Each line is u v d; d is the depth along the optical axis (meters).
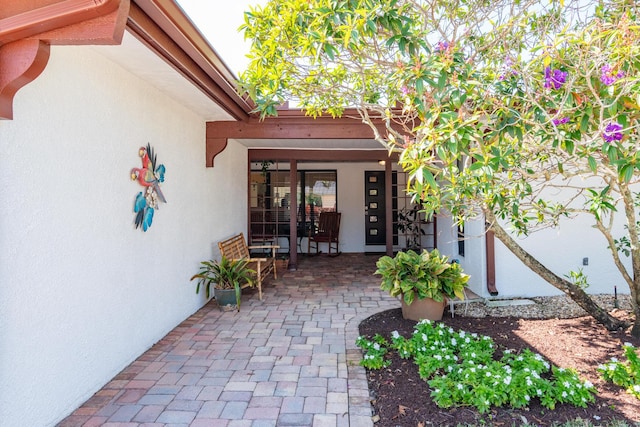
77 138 2.60
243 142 6.89
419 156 2.32
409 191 2.73
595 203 2.85
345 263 8.29
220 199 5.91
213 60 3.36
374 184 9.67
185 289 4.52
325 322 4.34
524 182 3.13
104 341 2.90
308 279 6.71
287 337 3.87
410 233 9.57
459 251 6.29
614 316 4.16
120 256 3.14
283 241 9.54
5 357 2.02
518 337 3.60
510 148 2.64
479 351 2.99
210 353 3.48
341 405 2.56
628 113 2.25
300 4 2.84
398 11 2.58
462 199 3.49
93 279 2.77
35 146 2.22
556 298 5.07
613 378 2.62
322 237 9.12
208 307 5.03
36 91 2.23
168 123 4.05
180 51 2.96
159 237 3.86
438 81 2.36
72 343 2.54
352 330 4.04
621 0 2.70
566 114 2.34
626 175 2.06
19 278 2.11
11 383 2.05
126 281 3.23
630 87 2.04
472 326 3.94
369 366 3.02
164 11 2.36
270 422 2.38
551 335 3.63
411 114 4.43
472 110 2.75
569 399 2.36
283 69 3.37
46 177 2.31
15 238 2.08
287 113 5.13
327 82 3.98
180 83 3.58
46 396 2.30
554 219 3.52
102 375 2.87
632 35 2.18
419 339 3.27
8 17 1.78
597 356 3.13
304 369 3.12
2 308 2.00
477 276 5.41
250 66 3.40
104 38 1.86
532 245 5.21
